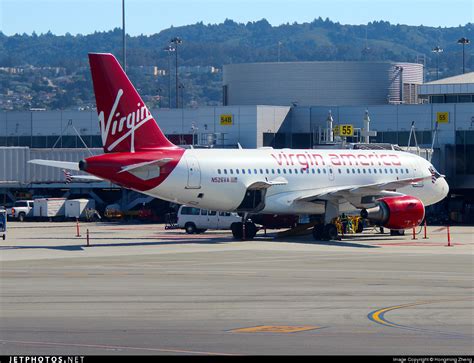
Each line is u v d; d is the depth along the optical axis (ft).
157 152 458.91
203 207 483.92
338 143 654.12
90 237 534.78
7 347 186.50
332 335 200.23
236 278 306.96
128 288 279.90
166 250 424.46
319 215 516.73
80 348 185.16
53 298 257.55
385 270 333.42
